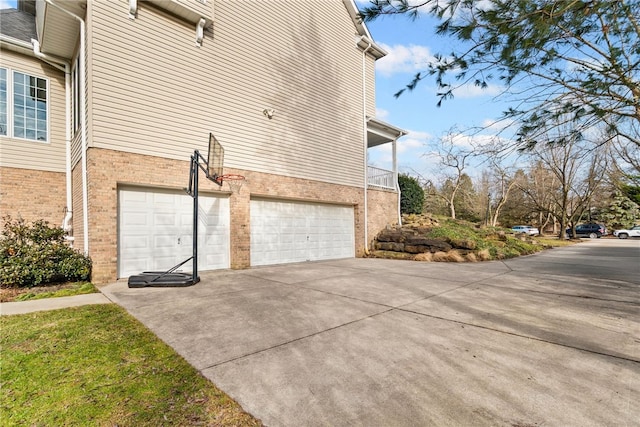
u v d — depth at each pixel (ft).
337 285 20.80
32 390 7.60
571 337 11.11
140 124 22.79
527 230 106.11
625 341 10.70
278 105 32.14
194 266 21.31
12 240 19.99
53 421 6.42
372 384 7.95
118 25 21.97
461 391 7.59
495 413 6.70
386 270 27.96
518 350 10.02
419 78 14.11
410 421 6.45
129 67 22.39
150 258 23.68
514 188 97.09
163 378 8.23
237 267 28.14
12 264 18.63
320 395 7.46
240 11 29.12
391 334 11.51
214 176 23.56
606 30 11.87
